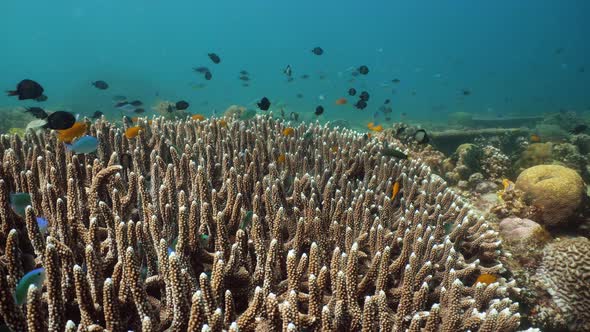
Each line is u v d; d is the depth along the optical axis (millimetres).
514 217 1358
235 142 1087
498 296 652
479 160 1929
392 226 780
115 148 891
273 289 501
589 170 2139
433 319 463
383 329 456
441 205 917
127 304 408
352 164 1016
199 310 365
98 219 564
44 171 667
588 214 1378
